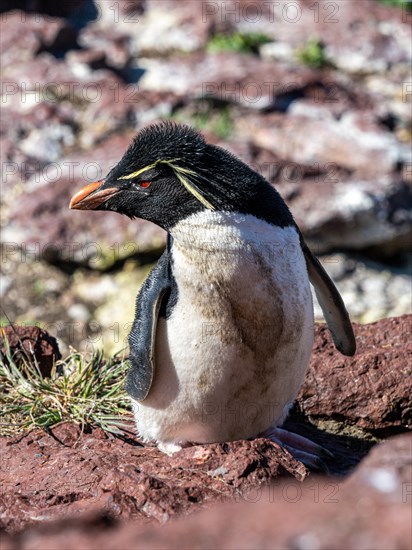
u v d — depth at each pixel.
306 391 12.45
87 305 24.17
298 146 27.92
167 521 8.21
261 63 30.86
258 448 10.00
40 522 8.37
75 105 28.88
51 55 31.14
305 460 10.88
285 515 5.21
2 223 25.36
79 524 7.09
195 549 5.08
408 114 30.33
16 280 24.66
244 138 27.94
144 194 10.22
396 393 12.20
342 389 12.34
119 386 12.49
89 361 13.04
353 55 32.41
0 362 13.10
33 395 12.45
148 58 32.59
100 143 27.55
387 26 33.59
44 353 13.51
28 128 27.80
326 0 34.41
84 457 10.63
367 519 5.04
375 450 6.21
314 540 4.90
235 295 9.95
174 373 10.44
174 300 10.27
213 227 9.94
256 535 5.05
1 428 11.90
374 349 12.87
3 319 23.72
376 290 24.66
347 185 25.86
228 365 10.22
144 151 10.22
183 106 28.83
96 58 30.98
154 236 24.59
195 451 10.02
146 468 9.83
